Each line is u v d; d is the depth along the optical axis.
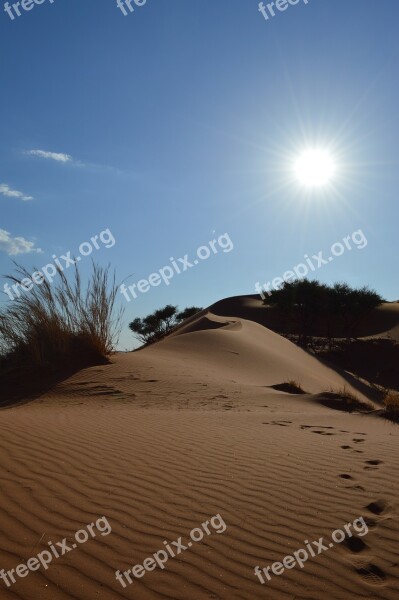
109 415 12.00
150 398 16.47
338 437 9.74
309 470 7.10
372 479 6.68
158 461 7.36
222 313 75.31
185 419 11.55
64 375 19.58
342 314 63.50
